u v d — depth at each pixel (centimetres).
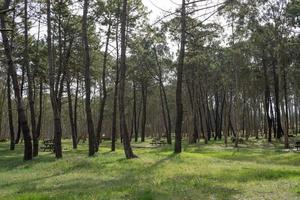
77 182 1473
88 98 2747
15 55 3672
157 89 7181
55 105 2761
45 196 1148
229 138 6544
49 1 2728
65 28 3297
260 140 5550
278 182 1345
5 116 7544
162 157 2306
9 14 3053
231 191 1184
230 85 5481
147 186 1280
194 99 5319
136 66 4550
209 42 4197
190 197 1097
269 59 4891
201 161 2061
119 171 1747
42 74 3869
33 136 3019
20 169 2119
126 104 6775
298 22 3609
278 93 5209
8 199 1124
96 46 3594
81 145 4928
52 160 2477
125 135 2350
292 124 8469
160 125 9006
